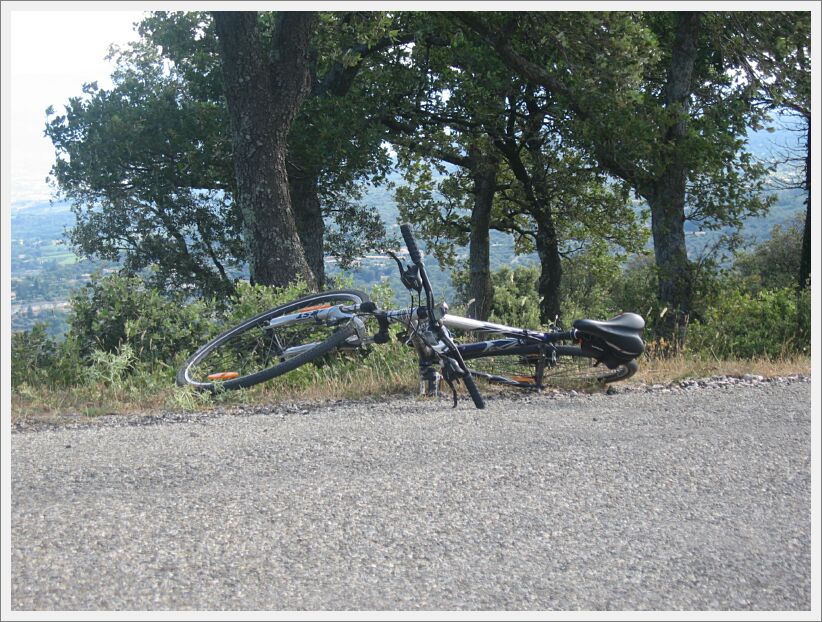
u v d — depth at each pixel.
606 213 25.88
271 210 11.84
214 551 3.46
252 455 4.88
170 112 20.52
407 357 8.38
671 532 3.78
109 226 23.06
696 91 17.11
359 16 15.16
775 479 4.59
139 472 4.54
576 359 6.81
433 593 3.13
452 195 26.67
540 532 3.74
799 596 3.17
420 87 20.95
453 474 4.54
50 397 7.16
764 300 12.05
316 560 3.39
